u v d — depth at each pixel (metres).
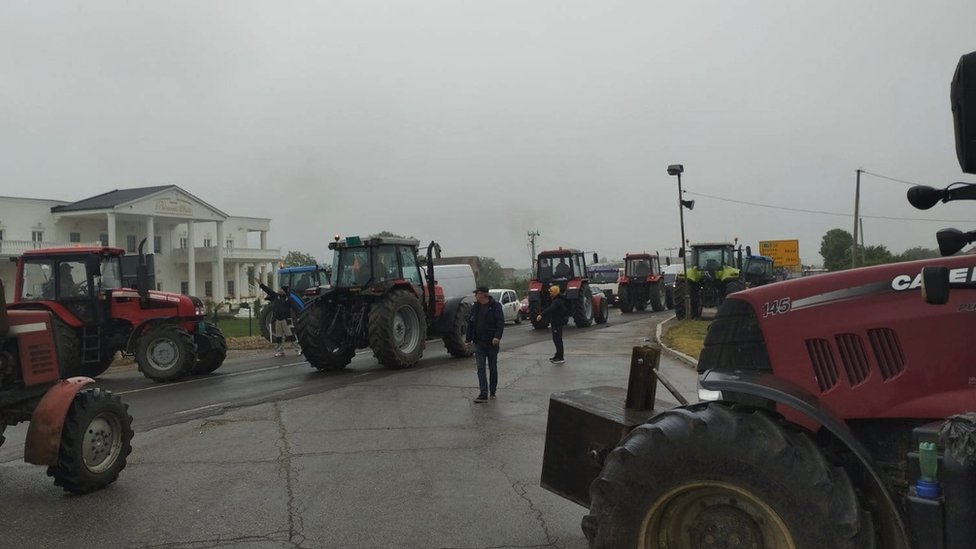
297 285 27.94
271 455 7.38
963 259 3.31
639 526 3.38
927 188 3.40
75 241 48.75
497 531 5.08
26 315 6.39
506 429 8.45
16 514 5.62
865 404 3.36
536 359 15.61
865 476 3.28
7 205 45.50
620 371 13.48
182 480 6.51
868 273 3.49
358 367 15.43
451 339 16.42
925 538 2.91
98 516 5.55
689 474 3.28
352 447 7.67
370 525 5.24
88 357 13.76
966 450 2.85
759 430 3.22
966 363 3.23
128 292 14.21
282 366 16.45
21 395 6.26
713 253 27.62
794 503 3.07
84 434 6.12
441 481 6.34
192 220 51.06
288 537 5.03
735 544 3.31
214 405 10.62
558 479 4.53
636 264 36.06
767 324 3.61
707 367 3.79
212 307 41.41
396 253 15.10
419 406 10.08
